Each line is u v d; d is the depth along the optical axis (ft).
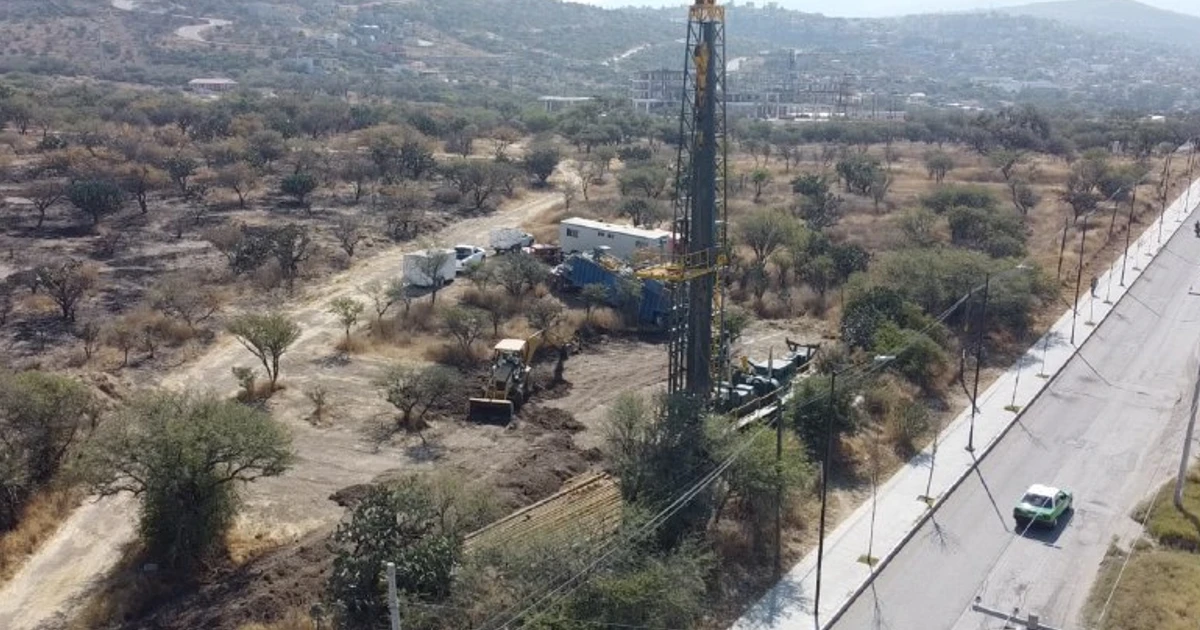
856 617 120.78
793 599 123.34
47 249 269.64
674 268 160.45
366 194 369.50
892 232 309.22
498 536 120.47
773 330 236.43
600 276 241.96
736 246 283.79
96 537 133.18
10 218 300.20
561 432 172.35
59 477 141.18
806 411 161.68
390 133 455.63
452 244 303.89
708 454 139.13
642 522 121.49
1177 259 312.71
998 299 233.14
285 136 465.06
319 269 268.21
